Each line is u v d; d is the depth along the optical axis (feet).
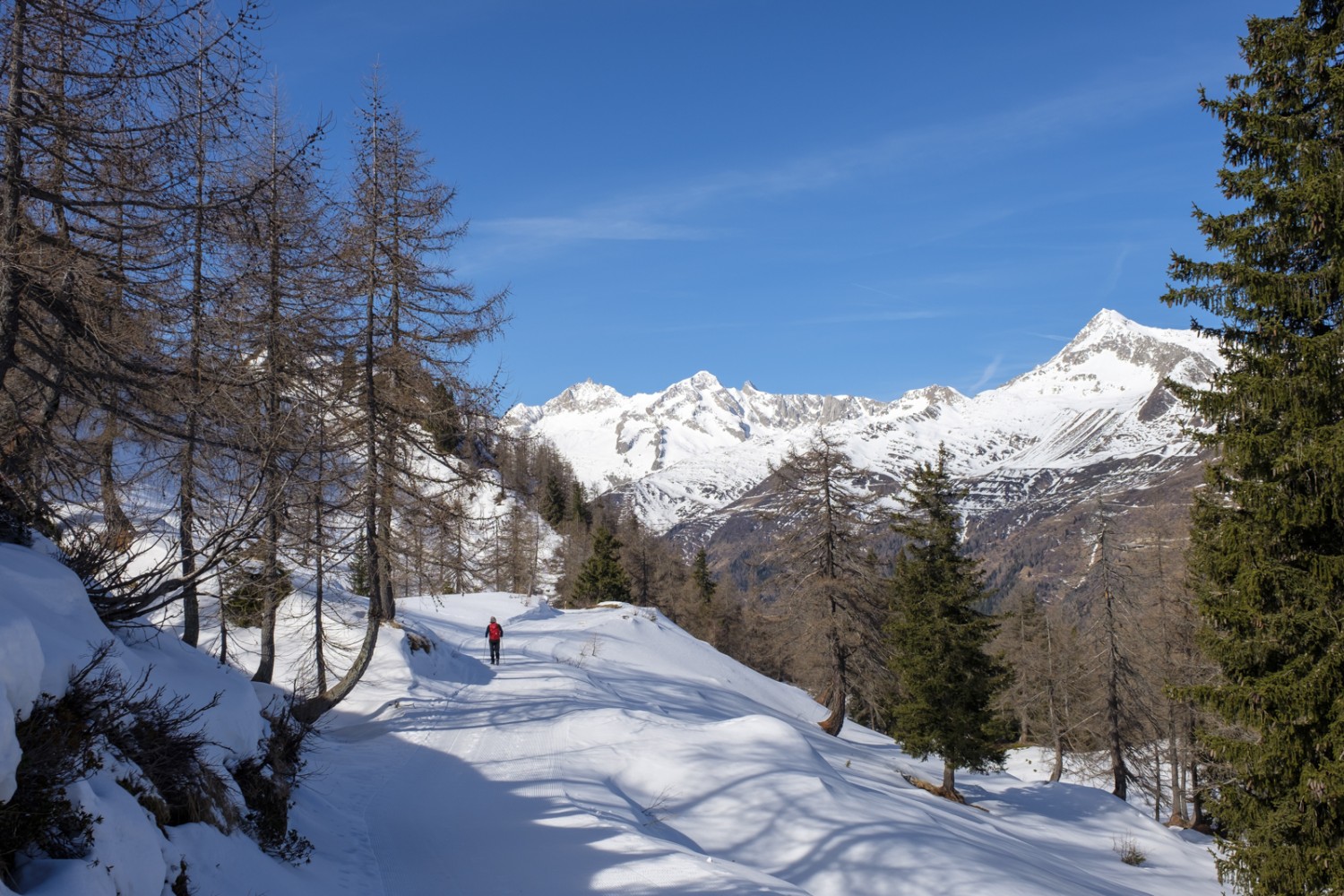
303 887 28.43
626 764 55.62
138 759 23.72
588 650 114.01
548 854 36.14
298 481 43.04
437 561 62.69
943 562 93.09
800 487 110.63
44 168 29.84
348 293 59.26
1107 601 112.78
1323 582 37.96
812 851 45.80
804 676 129.18
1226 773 87.81
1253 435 39.14
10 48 27.27
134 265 30.86
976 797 97.86
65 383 31.40
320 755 51.01
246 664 67.82
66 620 24.07
